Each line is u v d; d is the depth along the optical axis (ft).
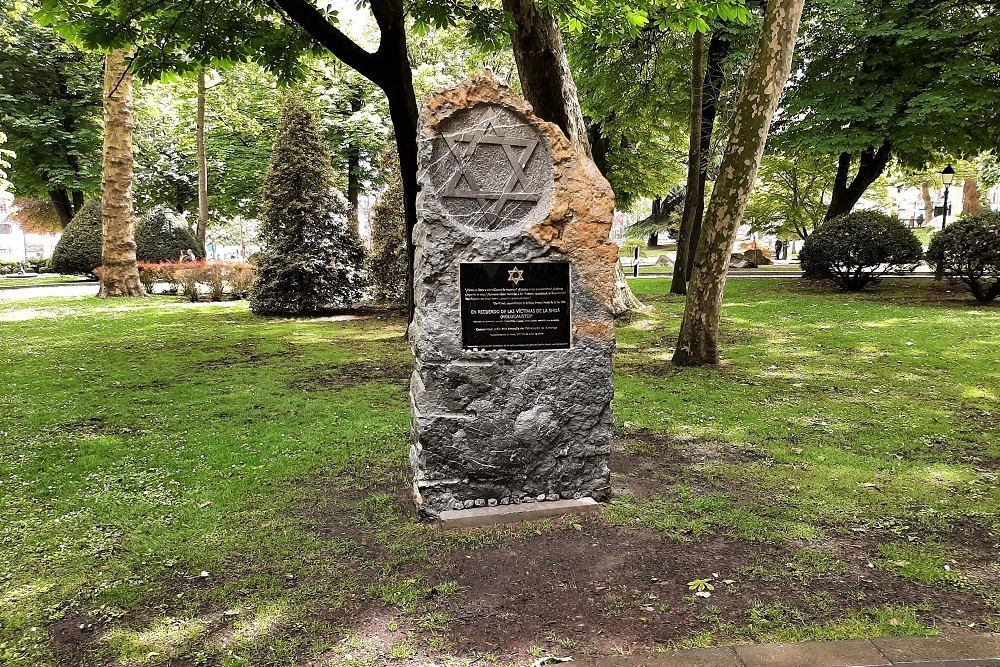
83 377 26.61
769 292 53.52
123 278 59.77
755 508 13.52
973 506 13.34
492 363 13.06
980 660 8.27
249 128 74.54
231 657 8.76
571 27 32.89
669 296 53.42
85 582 10.77
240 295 58.59
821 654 8.44
